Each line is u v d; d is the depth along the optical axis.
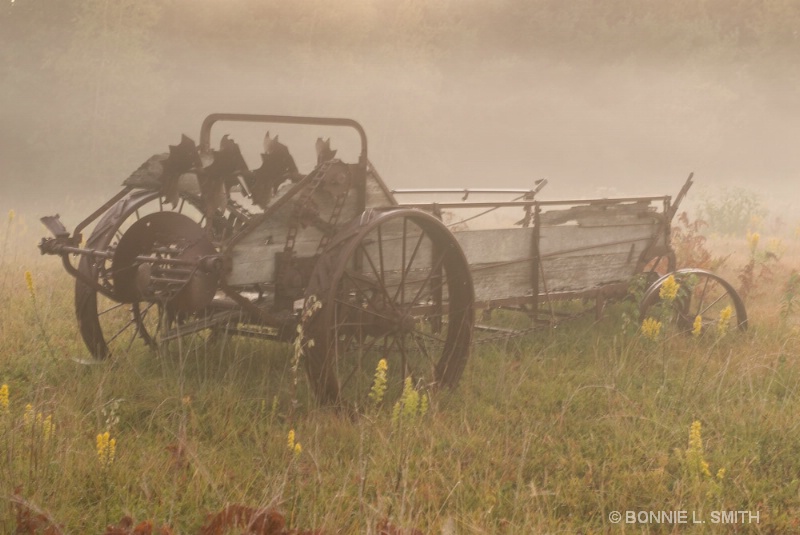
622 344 7.07
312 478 4.35
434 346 6.87
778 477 4.79
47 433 4.25
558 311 8.49
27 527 3.51
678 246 10.87
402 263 5.98
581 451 5.05
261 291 5.89
